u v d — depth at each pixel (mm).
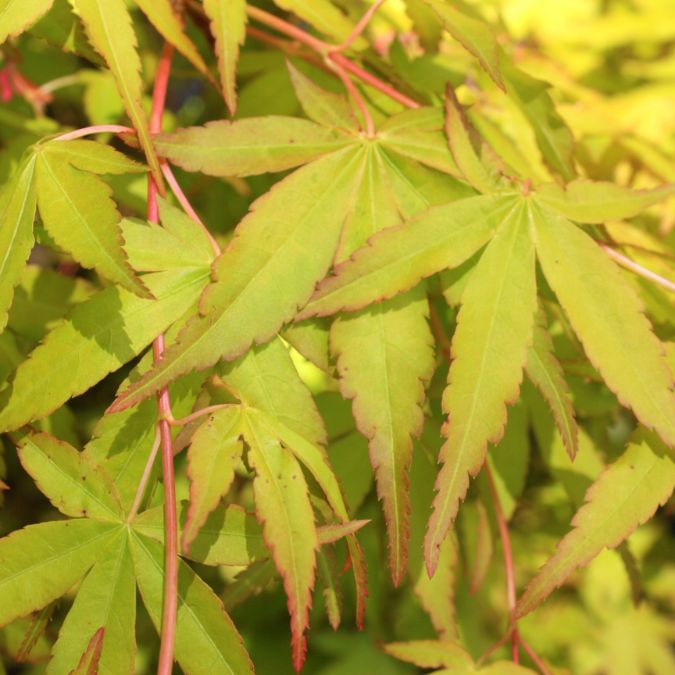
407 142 222
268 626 389
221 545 200
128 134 215
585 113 292
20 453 205
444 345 253
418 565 243
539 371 214
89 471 205
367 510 310
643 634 407
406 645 230
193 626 199
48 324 242
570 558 210
